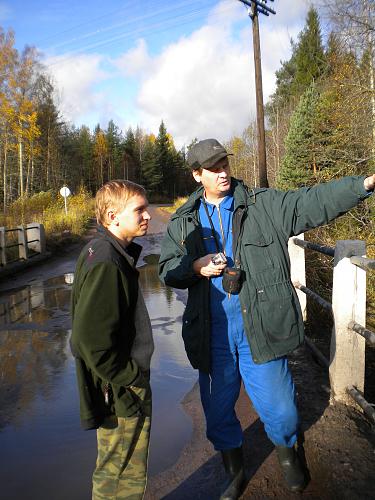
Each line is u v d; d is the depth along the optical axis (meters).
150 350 2.03
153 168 84.81
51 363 4.96
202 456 2.90
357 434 2.80
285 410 2.34
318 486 2.42
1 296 8.98
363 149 13.48
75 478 2.80
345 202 2.26
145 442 2.04
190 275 2.42
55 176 48.66
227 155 2.36
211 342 2.43
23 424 3.55
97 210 2.03
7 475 2.85
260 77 17.23
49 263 13.75
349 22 13.72
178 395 3.99
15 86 37.53
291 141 17.77
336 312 3.15
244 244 2.35
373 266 2.62
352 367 3.13
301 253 4.69
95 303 1.74
